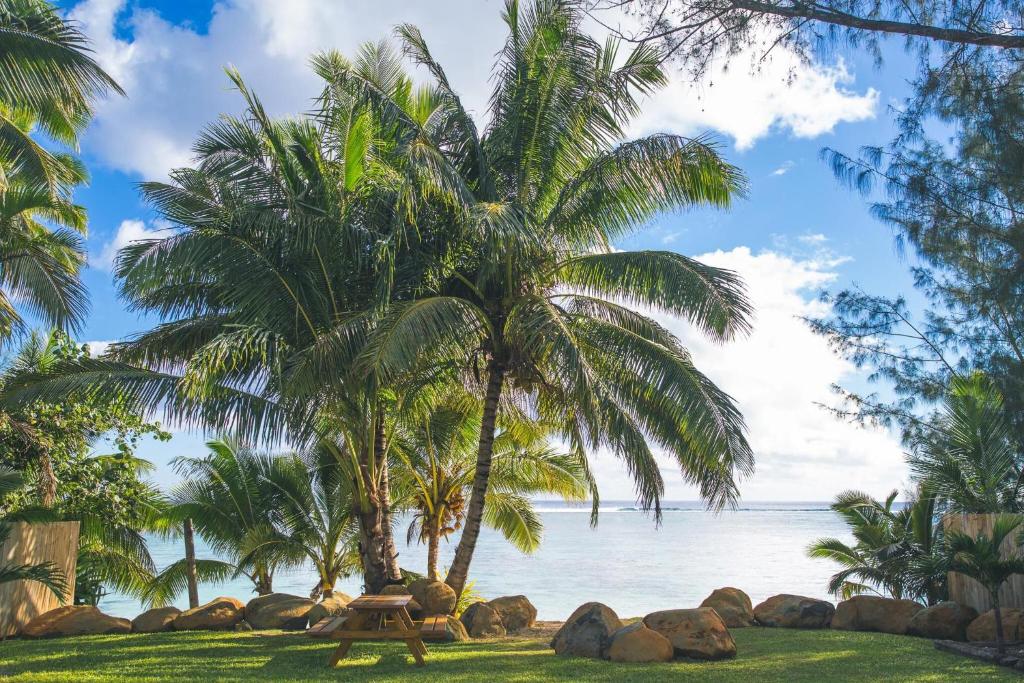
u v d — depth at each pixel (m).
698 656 8.75
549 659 8.83
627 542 72.38
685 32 8.78
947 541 9.39
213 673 7.88
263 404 11.79
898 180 10.95
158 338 12.76
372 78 13.23
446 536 18.25
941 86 9.06
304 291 12.33
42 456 12.53
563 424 13.93
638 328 13.86
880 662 8.33
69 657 8.90
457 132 13.48
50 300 12.86
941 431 13.95
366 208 12.98
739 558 51.41
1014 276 9.74
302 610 11.88
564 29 12.98
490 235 11.22
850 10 8.54
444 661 8.73
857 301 15.39
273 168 12.84
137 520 16.22
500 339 13.03
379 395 12.30
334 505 17.31
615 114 13.20
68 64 12.23
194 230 11.64
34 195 12.52
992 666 8.09
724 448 10.88
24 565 10.09
